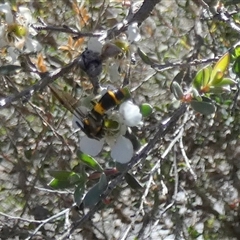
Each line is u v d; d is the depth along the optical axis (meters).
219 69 1.24
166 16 3.04
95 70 1.14
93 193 1.17
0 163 2.98
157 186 2.52
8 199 2.93
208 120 2.86
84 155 1.26
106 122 1.12
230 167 2.96
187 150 2.88
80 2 2.70
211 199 2.93
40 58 2.22
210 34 2.63
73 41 2.36
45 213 2.86
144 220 2.40
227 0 1.67
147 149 1.25
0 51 1.75
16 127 3.02
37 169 2.88
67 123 2.88
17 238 2.79
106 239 2.76
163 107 2.80
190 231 2.78
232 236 2.90
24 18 1.30
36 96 2.69
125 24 1.28
